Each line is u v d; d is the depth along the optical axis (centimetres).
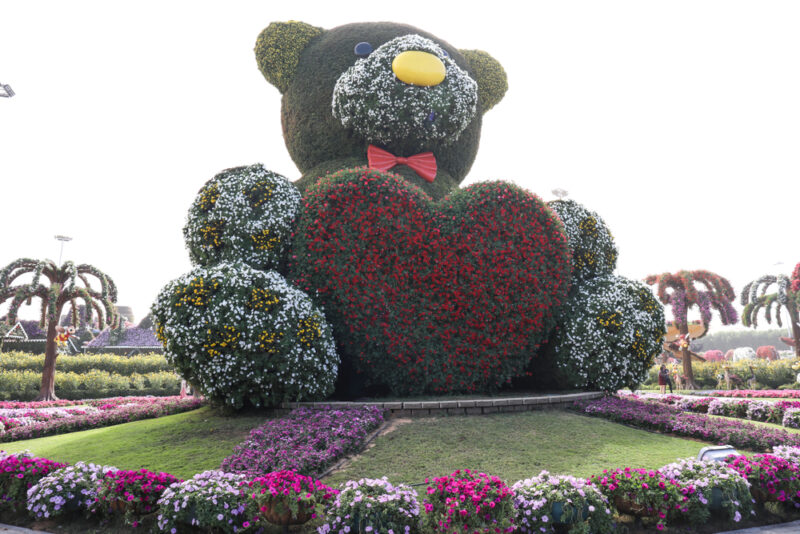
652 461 702
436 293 1036
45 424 1070
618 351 1134
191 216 1070
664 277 2836
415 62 1166
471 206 1061
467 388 1059
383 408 886
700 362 3431
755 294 3644
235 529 491
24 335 4119
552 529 483
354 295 1010
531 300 1071
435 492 503
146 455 740
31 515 571
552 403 997
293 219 1055
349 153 1299
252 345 871
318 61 1316
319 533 474
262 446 717
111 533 527
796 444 775
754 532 523
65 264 2434
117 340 4481
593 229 1295
